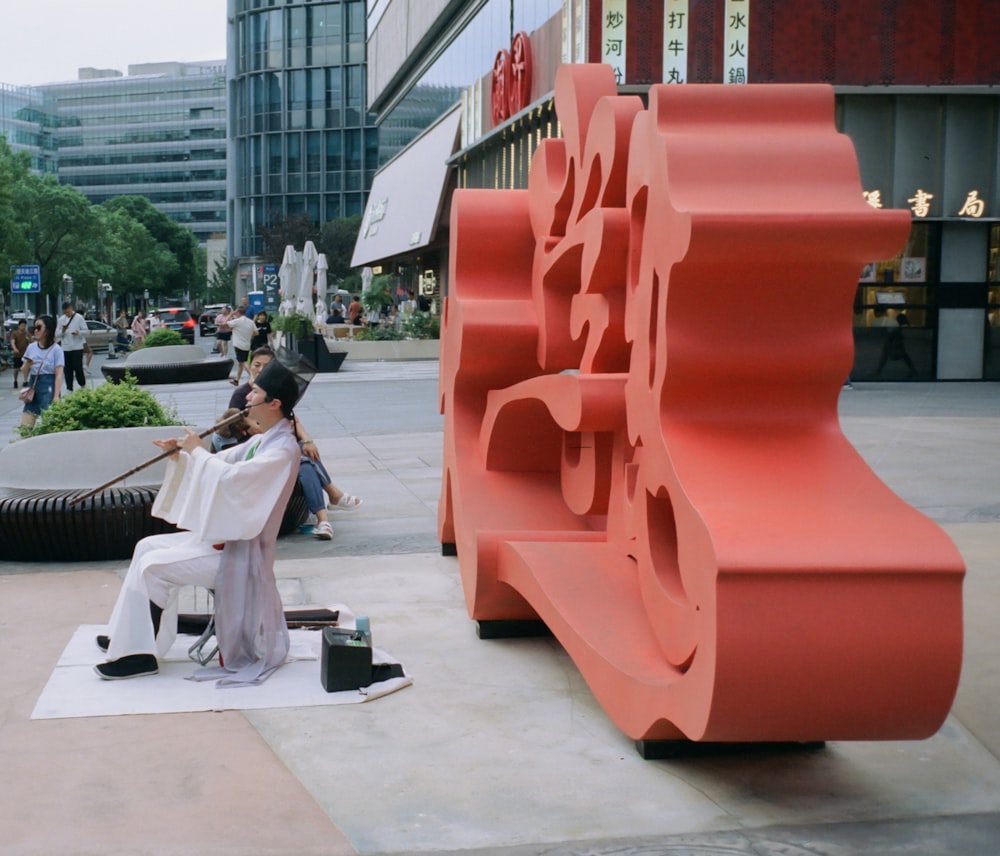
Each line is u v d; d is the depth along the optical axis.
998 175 22.03
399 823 3.69
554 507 6.19
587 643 4.54
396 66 47.91
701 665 3.59
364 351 33.44
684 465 3.90
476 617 5.73
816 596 3.47
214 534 4.96
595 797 3.89
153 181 181.88
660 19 21.22
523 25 27.64
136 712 4.69
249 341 26.22
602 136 5.09
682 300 3.98
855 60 21.39
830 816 3.75
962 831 3.63
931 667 3.50
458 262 6.57
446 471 7.39
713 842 3.55
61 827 3.64
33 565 7.48
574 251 5.50
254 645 5.19
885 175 21.92
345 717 4.66
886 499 3.75
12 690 4.98
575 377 4.95
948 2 21.30
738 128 4.20
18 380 29.27
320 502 8.23
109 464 7.97
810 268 3.88
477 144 30.86
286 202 96.38
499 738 4.44
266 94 95.75
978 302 23.03
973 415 16.09
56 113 184.00
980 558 7.35
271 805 3.82
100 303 79.94
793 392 4.11
